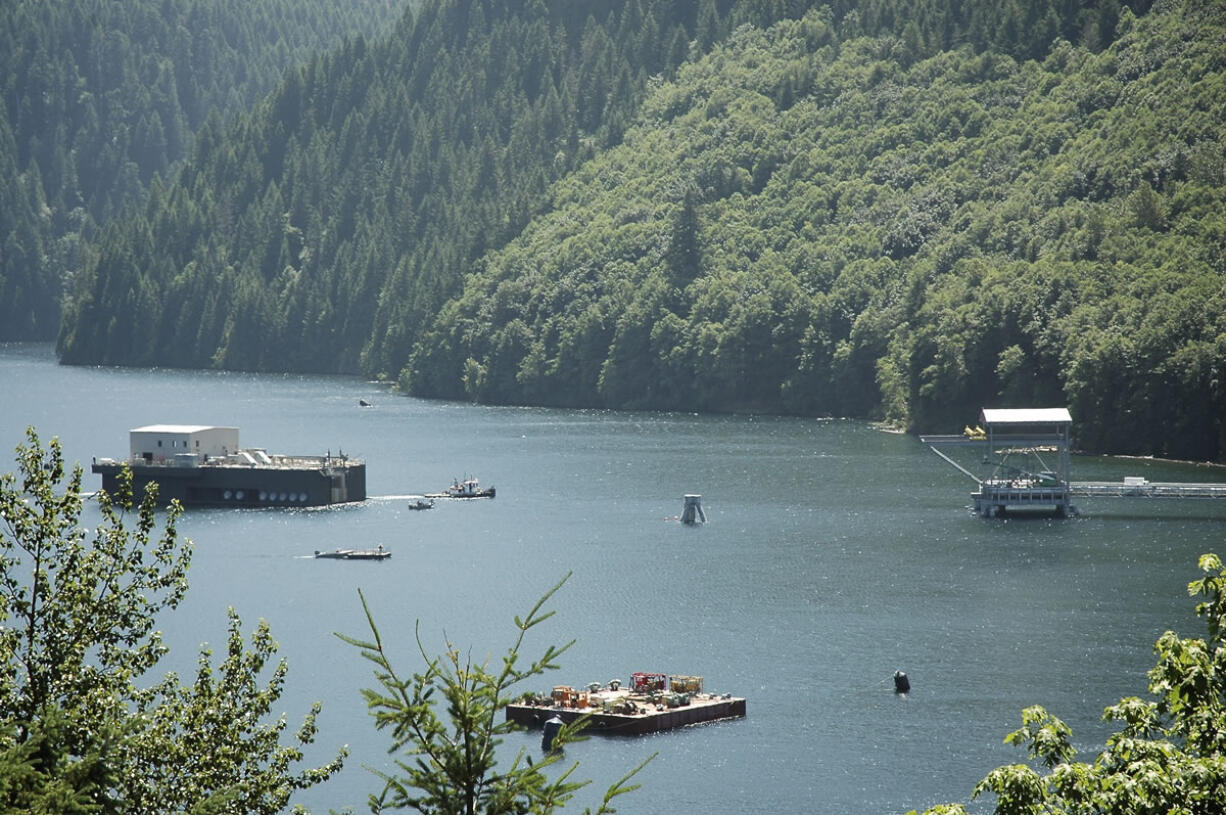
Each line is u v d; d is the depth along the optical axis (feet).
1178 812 400.06
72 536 491.31
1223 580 452.35
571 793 378.73
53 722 395.14
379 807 371.76
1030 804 421.18
